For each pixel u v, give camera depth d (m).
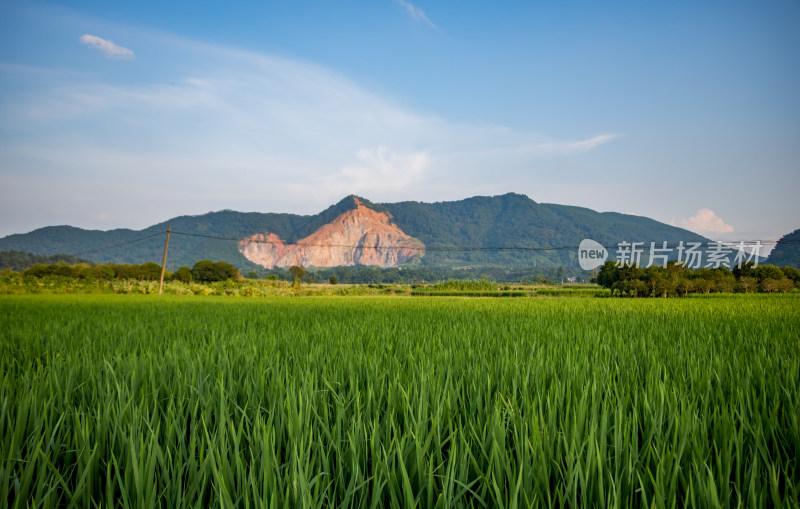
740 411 3.29
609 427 2.93
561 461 2.54
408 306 18.06
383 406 3.62
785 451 2.76
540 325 9.45
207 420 3.19
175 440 2.98
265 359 5.07
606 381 4.05
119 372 4.56
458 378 4.41
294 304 20.19
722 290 43.53
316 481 2.18
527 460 2.33
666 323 10.06
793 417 2.89
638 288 41.75
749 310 14.77
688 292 42.22
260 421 2.85
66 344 6.75
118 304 19.36
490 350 5.91
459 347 6.21
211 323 10.34
